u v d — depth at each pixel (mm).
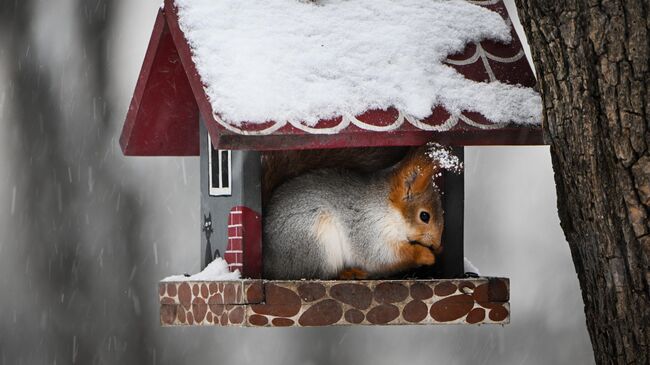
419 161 9812
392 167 9992
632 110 7973
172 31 9656
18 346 17312
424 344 18141
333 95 9141
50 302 17500
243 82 9094
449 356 18016
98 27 18234
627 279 8125
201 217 10695
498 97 9438
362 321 9219
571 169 8328
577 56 8148
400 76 9391
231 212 9898
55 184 17875
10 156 17922
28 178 17859
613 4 7996
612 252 8164
